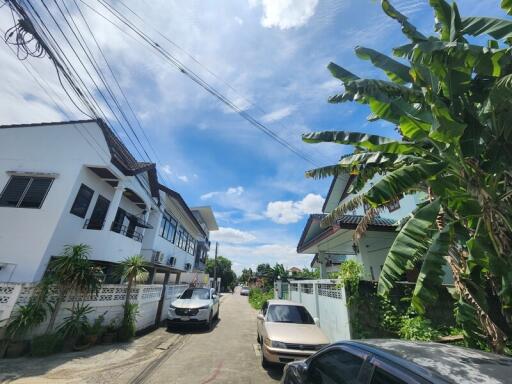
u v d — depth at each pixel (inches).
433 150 179.5
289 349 220.7
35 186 398.3
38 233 364.5
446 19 169.3
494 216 140.7
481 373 70.9
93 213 451.8
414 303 133.7
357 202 228.2
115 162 434.0
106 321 312.3
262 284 1381.6
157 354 266.1
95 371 206.2
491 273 154.1
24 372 192.9
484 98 174.7
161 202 699.4
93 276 278.4
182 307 405.4
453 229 154.1
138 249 518.3
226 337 366.9
